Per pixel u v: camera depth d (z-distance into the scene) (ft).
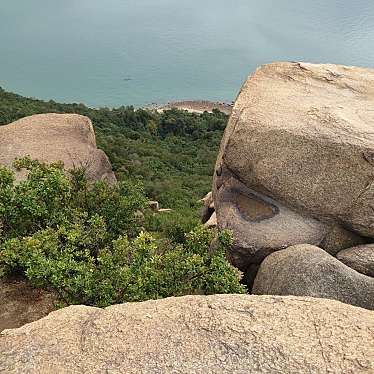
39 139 44.68
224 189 31.12
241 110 30.91
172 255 21.59
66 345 14.74
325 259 23.18
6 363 14.33
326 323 14.87
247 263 28.37
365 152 26.27
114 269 21.25
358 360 13.66
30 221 26.84
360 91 33.01
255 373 13.53
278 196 28.81
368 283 22.29
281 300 15.90
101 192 28.73
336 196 27.27
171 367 13.83
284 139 27.78
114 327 15.19
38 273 20.97
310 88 33.30
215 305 15.70
